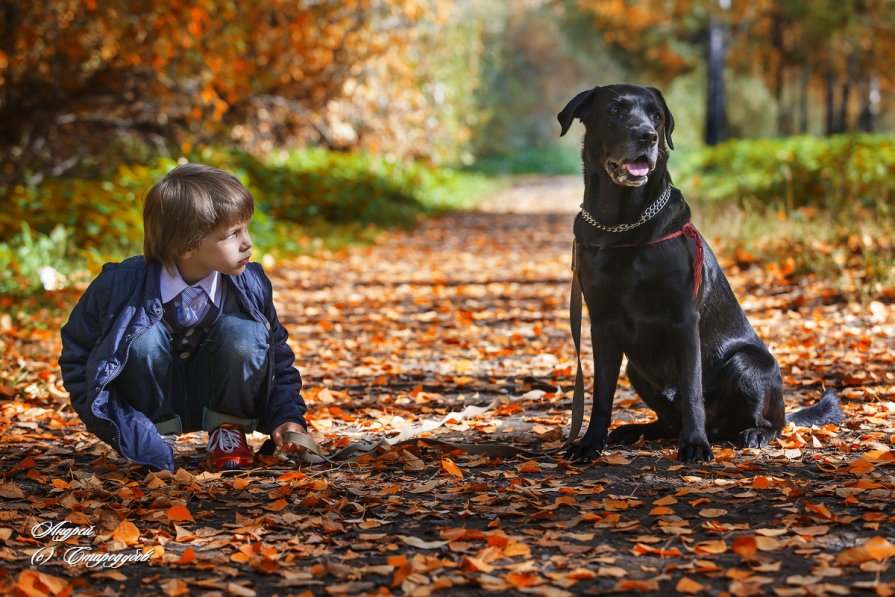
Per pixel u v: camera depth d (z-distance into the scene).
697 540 3.74
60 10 15.07
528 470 4.86
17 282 11.22
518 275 14.41
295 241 18.00
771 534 3.69
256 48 20.33
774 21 39.69
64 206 14.52
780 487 4.34
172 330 4.95
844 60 40.88
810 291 10.48
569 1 44.16
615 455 5.03
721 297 5.28
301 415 5.18
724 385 5.26
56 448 5.63
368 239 19.91
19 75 15.93
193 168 4.80
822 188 17.42
